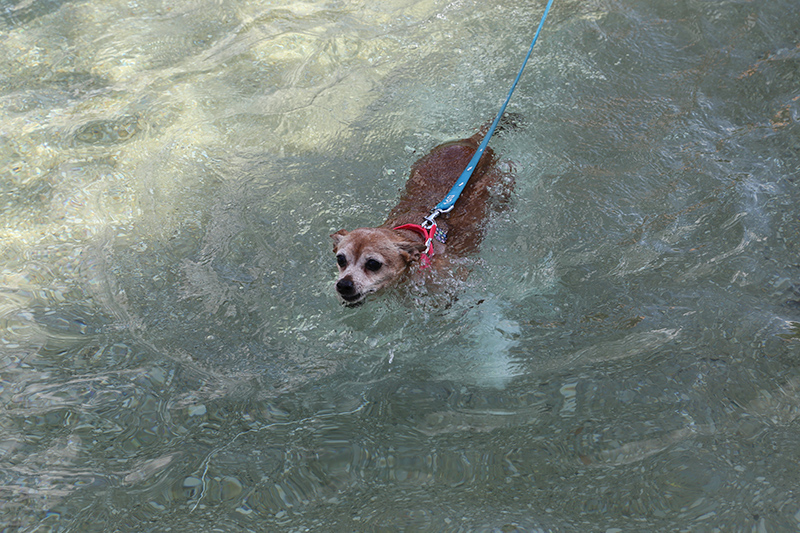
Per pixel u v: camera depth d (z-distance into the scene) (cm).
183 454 318
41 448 323
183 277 440
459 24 713
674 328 367
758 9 668
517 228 463
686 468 286
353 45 692
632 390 330
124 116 600
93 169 540
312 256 458
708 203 458
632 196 479
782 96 554
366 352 385
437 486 293
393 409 339
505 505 280
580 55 640
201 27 734
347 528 275
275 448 319
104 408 345
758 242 418
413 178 504
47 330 398
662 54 632
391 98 615
